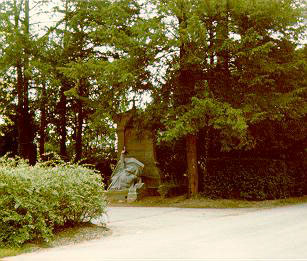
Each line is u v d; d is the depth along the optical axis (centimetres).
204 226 1048
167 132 1526
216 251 691
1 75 2270
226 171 1830
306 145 2028
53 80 2320
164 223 1147
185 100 1709
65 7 2617
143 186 2144
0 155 2831
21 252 732
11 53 2197
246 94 1584
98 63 1753
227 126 1566
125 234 949
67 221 955
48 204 848
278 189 1828
